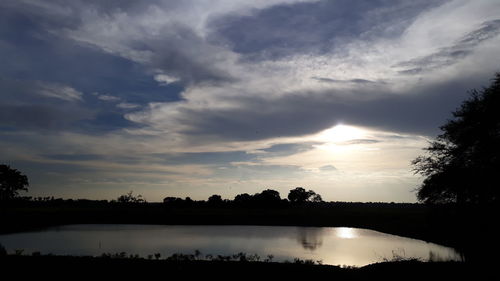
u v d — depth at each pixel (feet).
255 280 48.34
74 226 286.25
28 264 55.21
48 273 49.88
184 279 48.26
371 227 278.87
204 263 57.93
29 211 362.33
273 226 299.17
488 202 88.84
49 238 184.03
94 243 158.81
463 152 93.56
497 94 87.15
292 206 564.71
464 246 92.68
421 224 252.83
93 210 399.44
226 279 48.60
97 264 55.67
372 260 113.80
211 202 524.11
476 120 89.97
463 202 93.50
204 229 261.24
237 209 487.61
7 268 52.49
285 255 124.77
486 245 84.89
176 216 367.86
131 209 440.45
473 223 91.81
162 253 120.26
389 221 304.50
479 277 47.01
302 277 49.70
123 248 138.51
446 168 94.99
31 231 233.96
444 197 96.63
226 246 149.59
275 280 48.39
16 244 153.48
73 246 145.07
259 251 134.10
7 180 354.33
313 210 471.21
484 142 88.17
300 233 229.25
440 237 161.27
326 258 117.50
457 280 46.14
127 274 50.06
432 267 52.24
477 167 88.74
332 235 215.72
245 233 225.35
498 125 86.58
